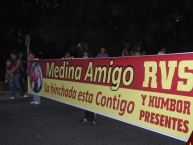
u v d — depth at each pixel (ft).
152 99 12.73
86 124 18.29
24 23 57.98
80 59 18.52
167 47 48.98
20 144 14.15
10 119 19.88
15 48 60.34
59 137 15.26
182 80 11.25
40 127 17.54
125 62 14.47
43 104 26.13
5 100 26.25
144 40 40.24
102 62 16.30
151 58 12.80
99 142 14.26
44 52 64.69
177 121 11.43
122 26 43.68
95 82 16.94
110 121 19.25
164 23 36.70
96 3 36.37
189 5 36.55
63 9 43.91
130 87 14.10
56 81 21.83
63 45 41.88
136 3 36.50
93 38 39.37
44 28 41.32
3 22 52.95
